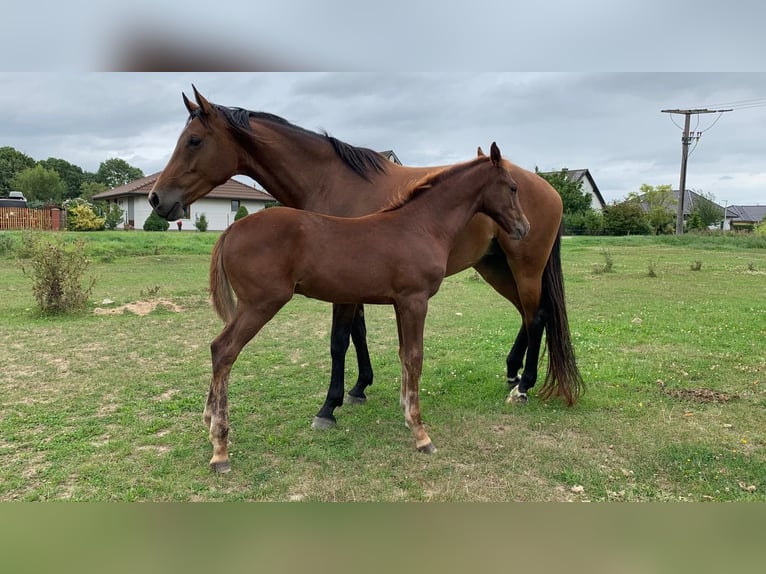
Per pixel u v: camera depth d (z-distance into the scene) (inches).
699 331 293.9
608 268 590.9
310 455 144.5
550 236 182.5
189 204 161.3
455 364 235.0
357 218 145.9
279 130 166.9
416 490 126.7
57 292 335.3
